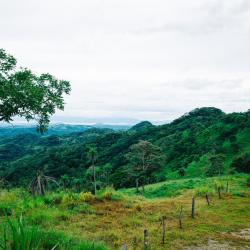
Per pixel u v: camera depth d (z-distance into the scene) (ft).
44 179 85.10
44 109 85.66
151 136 610.65
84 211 71.05
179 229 61.21
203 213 76.48
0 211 58.29
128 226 61.31
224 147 376.07
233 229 63.52
